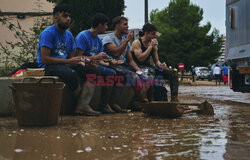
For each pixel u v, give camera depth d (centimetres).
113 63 764
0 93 670
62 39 693
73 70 671
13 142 411
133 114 751
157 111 693
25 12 1728
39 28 1066
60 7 670
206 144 407
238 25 1298
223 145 402
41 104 530
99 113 714
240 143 414
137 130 514
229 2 1395
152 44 869
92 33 767
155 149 378
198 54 6278
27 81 626
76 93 686
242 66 1255
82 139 434
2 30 1602
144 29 897
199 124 587
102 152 361
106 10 1738
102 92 768
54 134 470
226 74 3409
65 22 670
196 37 6366
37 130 503
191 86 3002
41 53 653
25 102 526
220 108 916
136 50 886
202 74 5450
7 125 553
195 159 334
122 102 814
